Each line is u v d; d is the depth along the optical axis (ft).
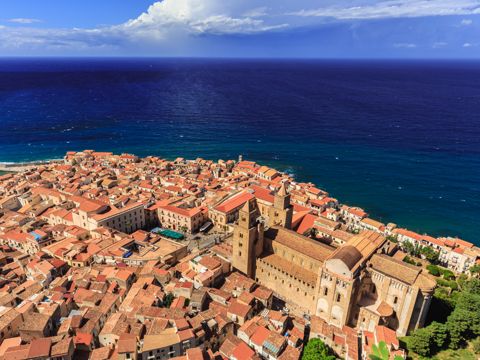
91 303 322.55
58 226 472.44
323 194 651.25
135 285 349.00
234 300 329.31
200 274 358.02
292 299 364.17
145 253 404.77
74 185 618.85
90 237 458.09
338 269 305.94
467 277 441.27
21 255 417.28
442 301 355.15
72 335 287.48
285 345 286.46
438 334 293.02
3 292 340.80
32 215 518.37
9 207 558.56
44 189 588.09
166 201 557.74
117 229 485.56
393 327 317.01
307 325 323.78
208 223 531.09
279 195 403.95
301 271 356.59
